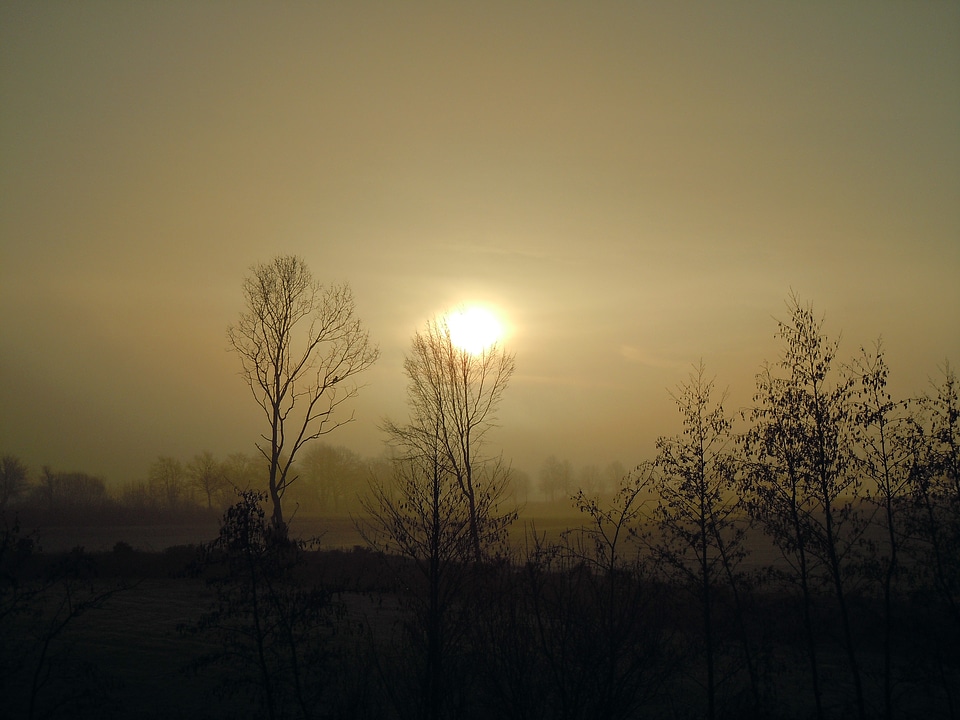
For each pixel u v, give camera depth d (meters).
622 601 11.51
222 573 14.38
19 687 13.66
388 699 13.35
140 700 13.44
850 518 13.85
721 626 14.34
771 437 14.16
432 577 11.55
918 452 13.96
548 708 12.04
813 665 13.53
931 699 15.26
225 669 15.23
